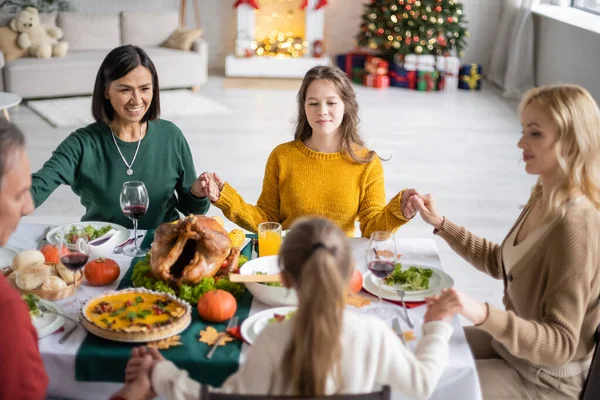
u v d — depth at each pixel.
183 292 1.89
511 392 1.91
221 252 1.95
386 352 1.40
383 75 8.08
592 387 1.83
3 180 1.37
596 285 1.83
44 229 2.39
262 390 1.36
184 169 2.71
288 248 1.33
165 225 1.99
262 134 6.11
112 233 2.29
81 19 7.40
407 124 6.55
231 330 1.75
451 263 3.79
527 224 2.02
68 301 1.91
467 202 4.68
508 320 1.73
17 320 1.32
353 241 2.37
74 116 6.43
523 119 1.91
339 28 8.84
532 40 7.67
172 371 1.50
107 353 1.66
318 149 2.53
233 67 8.38
